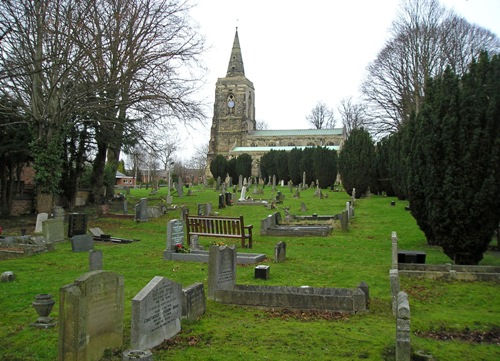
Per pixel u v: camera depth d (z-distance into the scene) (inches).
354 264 538.9
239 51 4252.0
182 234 593.6
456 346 276.5
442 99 507.5
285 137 3868.1
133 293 392.5
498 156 479.2
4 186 1136.2
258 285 391.9
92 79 952.3
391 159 1354.6
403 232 804.6
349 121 2938.0
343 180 1534.2
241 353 258.4
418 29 1531.7
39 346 270.4
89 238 639.8
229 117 4045.3
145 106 1040.2
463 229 497.4
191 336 284.5
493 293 399.5
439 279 450.0
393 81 1694.1
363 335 289.1
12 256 583.2
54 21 857.5
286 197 1542.8
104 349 249.0
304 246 675.4
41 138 928.9
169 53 995.9
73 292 228.2
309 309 344.5
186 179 3998.5
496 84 491.2
